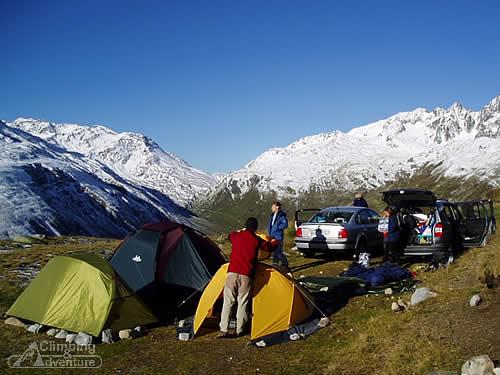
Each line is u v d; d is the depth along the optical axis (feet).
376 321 33.09
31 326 36.35
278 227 51.31
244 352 30.96
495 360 24.07
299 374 26.96
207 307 34.78
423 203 51.67
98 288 36.22
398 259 54.39
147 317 37.52
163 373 28.53
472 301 31.94
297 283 35.99
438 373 23.77
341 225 56.80
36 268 59.06
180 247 43.16
